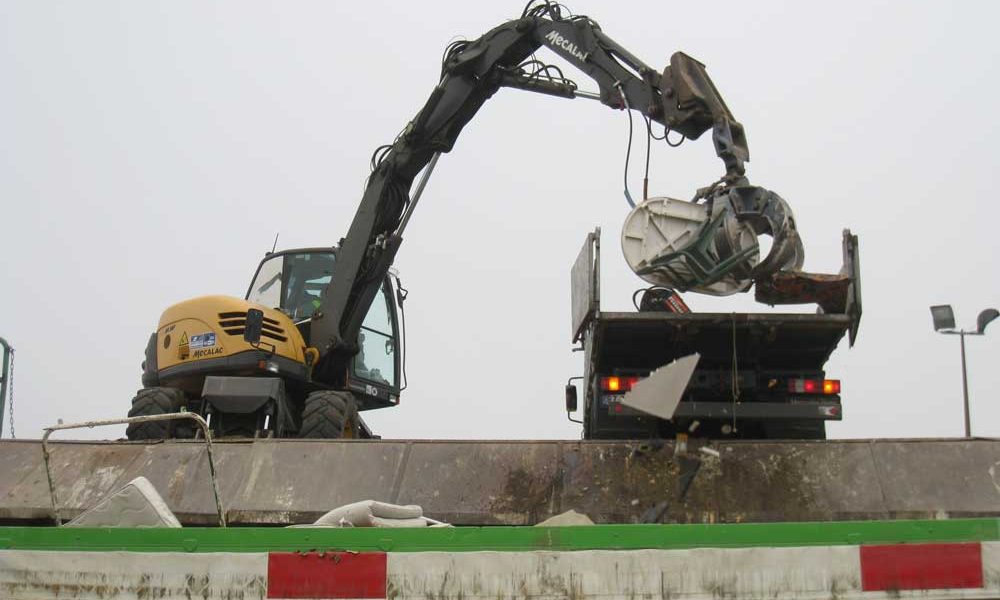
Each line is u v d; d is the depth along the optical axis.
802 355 9.05
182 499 7.62
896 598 4.29
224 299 11.68
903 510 7.02
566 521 5.66
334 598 4.38
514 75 12.08
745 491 7.23
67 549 4.58
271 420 11.15
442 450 7.71
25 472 8.03
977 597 4.30
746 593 4.29
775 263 8.48
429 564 4.37
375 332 13.66
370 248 12.48
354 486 7.54
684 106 9.95
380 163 12.59
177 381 11.84
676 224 8.83
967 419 10.44
